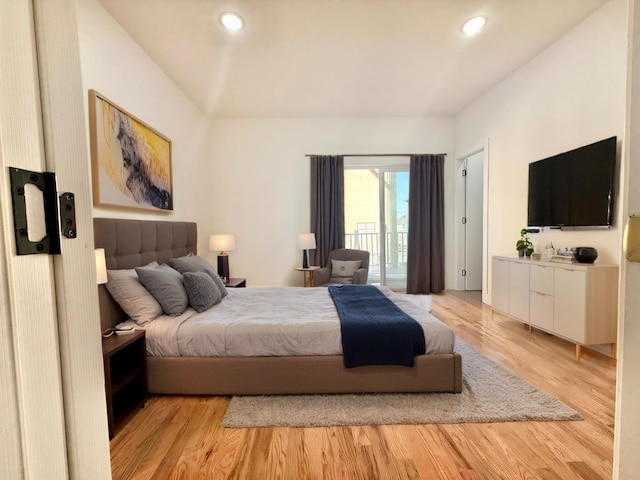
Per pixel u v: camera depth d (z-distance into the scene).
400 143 4.84
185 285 2.33
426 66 3.26
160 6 2.29
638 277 0.54
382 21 2.52
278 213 4.81
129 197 2.53
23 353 0.41
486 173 3.97
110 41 2.35
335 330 1.96
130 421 1.72
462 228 4.91
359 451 1.48
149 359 1.93
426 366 1.92
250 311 2.33
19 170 0.41
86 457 0.51
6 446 0.39
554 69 2.88
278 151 4.77
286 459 1.44
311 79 3.50
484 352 2.55
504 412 1.74
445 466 1.39
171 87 3.41
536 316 2.73
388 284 5.16
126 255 2.37
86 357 0.52
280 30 2.61
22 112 0.42
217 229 4.77
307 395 1.95
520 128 3.36
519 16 2.51
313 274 4.23
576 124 2.67
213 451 1.49
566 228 2.76
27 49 0.43
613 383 2.05
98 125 2.17
